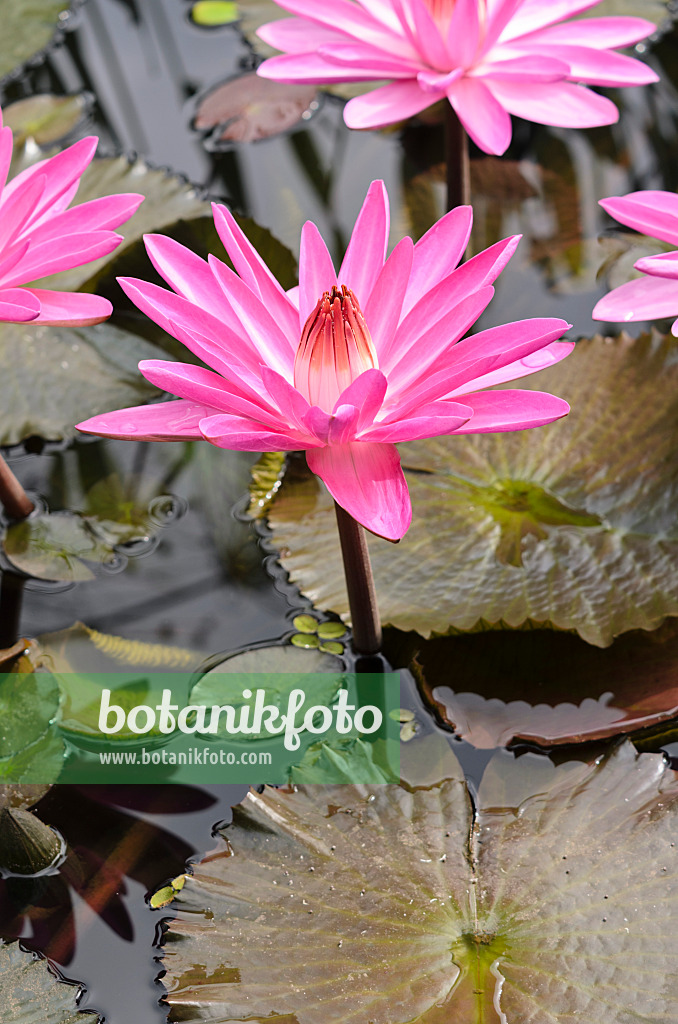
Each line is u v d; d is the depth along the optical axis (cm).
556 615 127
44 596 131
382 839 122
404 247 121
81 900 122
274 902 120
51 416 136
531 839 121
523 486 132
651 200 127
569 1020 117
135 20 198
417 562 129
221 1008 118
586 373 134
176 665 128
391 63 133
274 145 168
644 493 130
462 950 119
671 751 124
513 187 154
